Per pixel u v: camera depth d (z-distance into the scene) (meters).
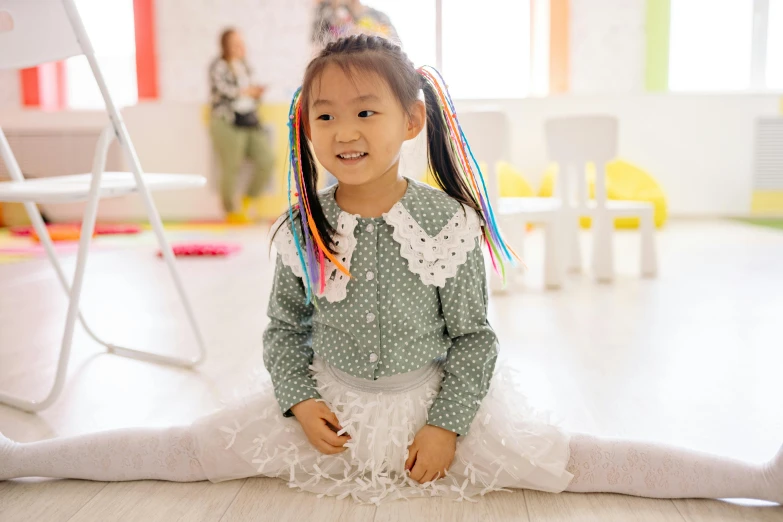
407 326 1.04
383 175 1.05
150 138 4.98
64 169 4.94
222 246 3.61
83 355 1.79
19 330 2.05
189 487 1.05
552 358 1.75
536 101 4.88
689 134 4.87
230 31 4.69
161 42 4.98
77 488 1.06
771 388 1.50
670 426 1.28
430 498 1.01
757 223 4.60
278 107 4.93
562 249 3.00
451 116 1.09
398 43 1.05
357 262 1.04
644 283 2.75
